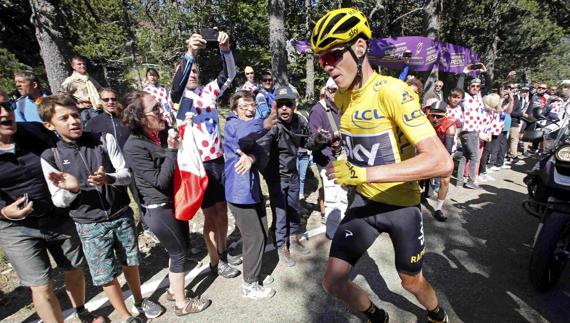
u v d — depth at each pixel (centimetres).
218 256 307
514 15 1630
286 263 319
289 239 342
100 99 338
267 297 271
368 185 180
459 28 1733
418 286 188
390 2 1513
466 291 270
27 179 204
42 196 211
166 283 295
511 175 615
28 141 207
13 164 198
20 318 256
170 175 220
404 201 176
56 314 218
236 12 1430
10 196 202
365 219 183
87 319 248
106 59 948
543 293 265
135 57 1008
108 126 321
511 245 347
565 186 243
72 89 371
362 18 154
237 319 248
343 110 191
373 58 1228
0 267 315
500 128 616
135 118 218
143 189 226
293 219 334
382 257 324
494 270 300
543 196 273
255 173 258
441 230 388
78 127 205
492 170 648
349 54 155
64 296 279
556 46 2083
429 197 493
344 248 183
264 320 246
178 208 223
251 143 246
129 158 221
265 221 276
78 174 209
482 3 1572
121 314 236
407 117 145
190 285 293
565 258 255
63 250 227
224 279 300
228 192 255
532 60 1967
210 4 1290
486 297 261
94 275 220
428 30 1109
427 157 137
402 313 244
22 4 923
